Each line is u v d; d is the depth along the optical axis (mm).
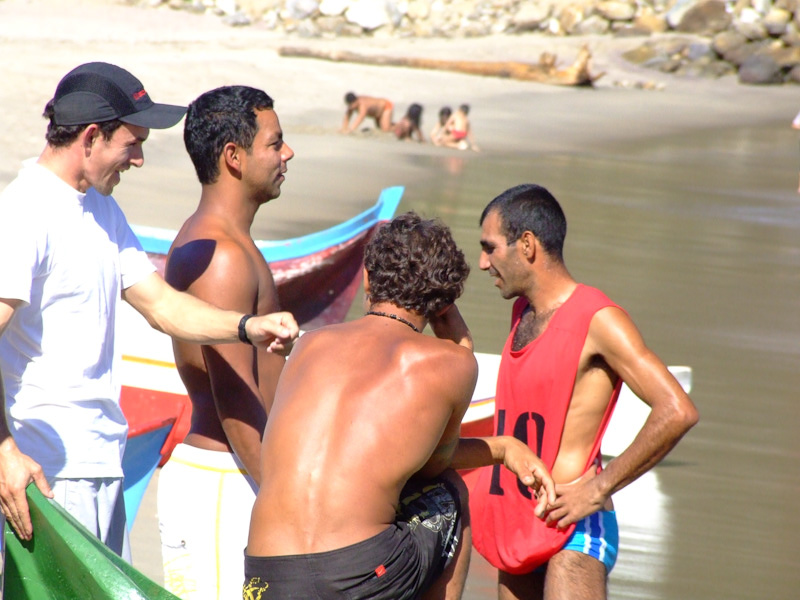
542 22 115250
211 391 11383
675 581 14984
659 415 9984
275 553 8547
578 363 10414
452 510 9336
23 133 52156
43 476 8930
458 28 113750
